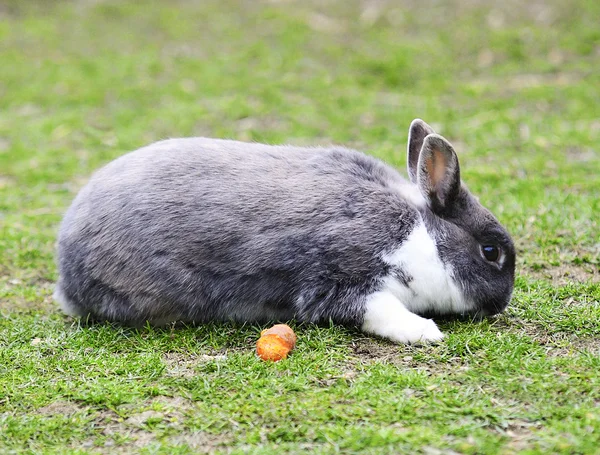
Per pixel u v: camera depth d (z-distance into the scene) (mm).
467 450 7082
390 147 17359
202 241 9539
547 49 23016
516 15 24859
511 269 9984
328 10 26250
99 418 8008
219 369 8812
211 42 24750
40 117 20344
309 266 9469
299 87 21375
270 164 9945
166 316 9867
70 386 8594
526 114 19188
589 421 7367
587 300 10281
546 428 7379
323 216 9523
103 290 9898
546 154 16656
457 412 7699
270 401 8086
